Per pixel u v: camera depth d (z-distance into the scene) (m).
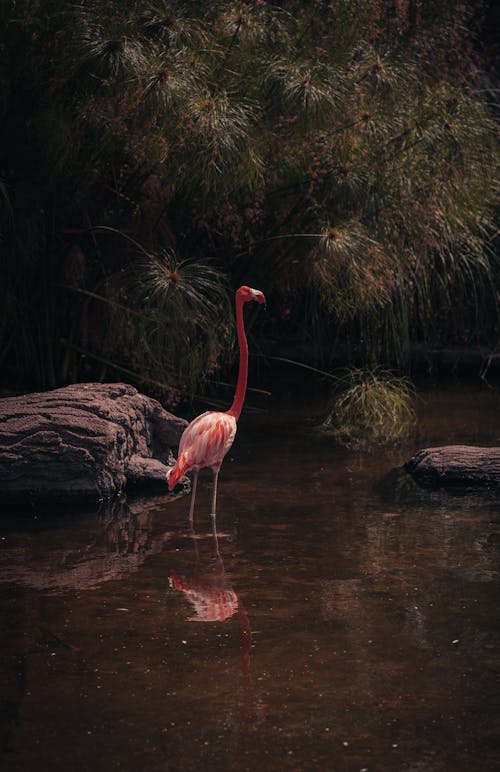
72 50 7.84
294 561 5.23
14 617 4.43
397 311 10.53
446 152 9.43
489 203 11.08
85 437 6.56
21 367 9.83
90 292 9.23
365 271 9.02
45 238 9.26
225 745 3.29
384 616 4.43
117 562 5.22
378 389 9.16
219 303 9.28
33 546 5.51
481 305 11.80
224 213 9.16
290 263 9.92
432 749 3.26
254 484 6.89
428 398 10.23
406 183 9.32
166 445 7.53
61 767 3.15
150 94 7.70
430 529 5.80
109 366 9.71
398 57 9.87
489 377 11.64
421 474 6.97
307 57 9.33
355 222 8.98
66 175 8.74
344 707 3.55
